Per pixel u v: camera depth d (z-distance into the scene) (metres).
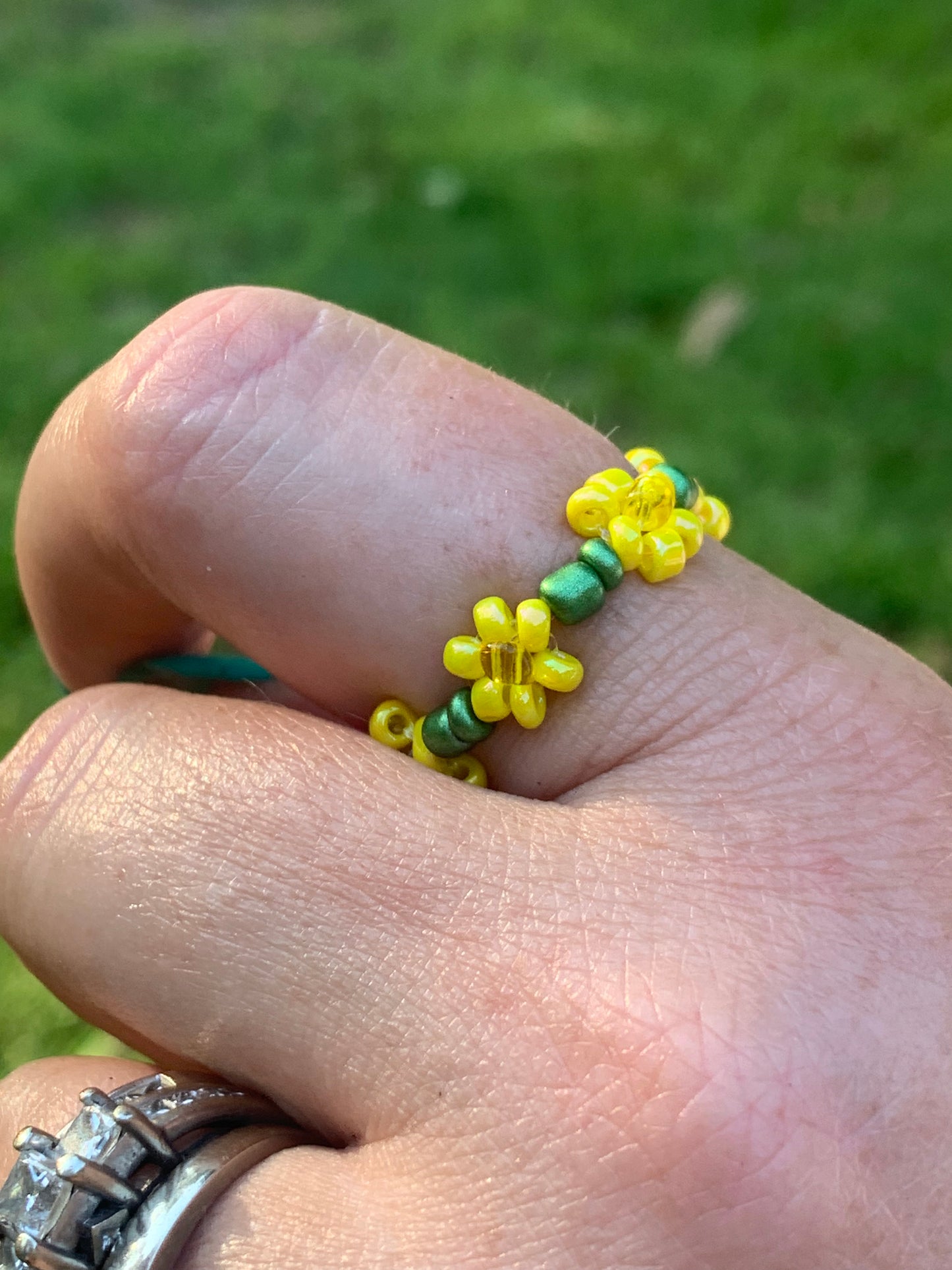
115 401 0.05
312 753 0.05
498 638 0.05
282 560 0.05
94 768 0.05
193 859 0.05
